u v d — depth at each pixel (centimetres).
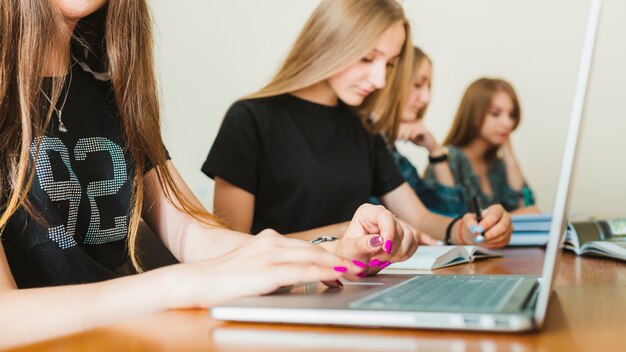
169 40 273
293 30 278
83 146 105
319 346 47
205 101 277
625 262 118
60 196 99
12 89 93
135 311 64
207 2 276
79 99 106
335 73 182
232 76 278
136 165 111
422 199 270
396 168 208
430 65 282
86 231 104
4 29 91
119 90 110
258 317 55
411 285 69
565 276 93
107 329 56
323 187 184
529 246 174
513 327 49
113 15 108
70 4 99
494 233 161
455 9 285
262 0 278
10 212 88
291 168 181
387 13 181
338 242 94
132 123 111
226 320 58
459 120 277
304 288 72
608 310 61
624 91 292
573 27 283
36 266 96
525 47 284
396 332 51
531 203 275
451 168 271
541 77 285
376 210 92
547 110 286
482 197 271
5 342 64
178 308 64
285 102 187
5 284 71
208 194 273
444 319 50
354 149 194
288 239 71
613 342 47
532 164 287
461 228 174
